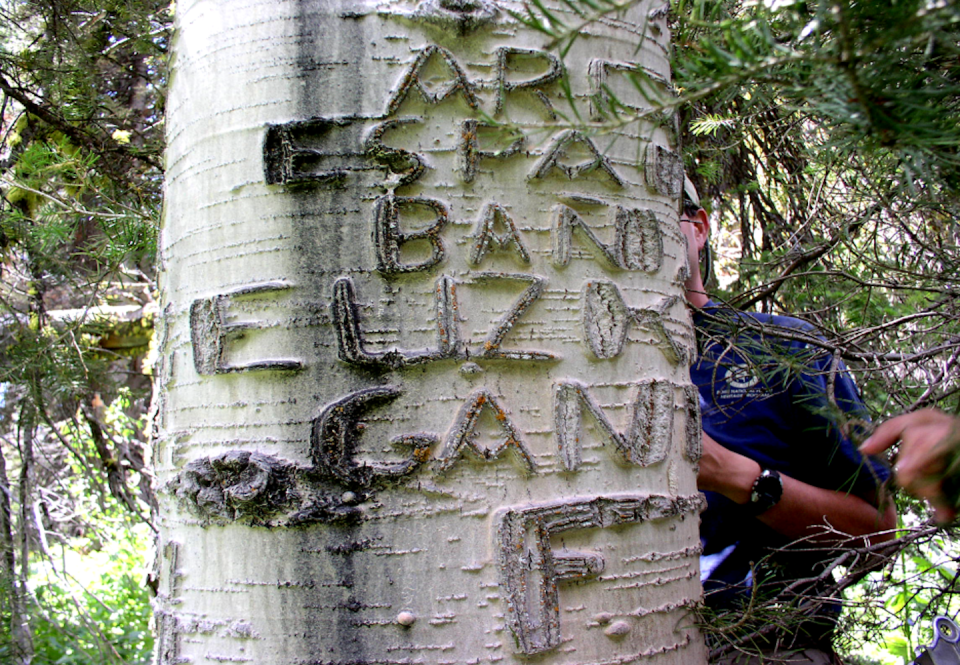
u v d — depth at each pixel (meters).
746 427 1.65
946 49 0.67
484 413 0.96
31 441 2.39
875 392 1.66
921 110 0.59
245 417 0.99
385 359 0.95
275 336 0.99
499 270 0.99
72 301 2.88
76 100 2.21
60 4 2.16
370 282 0.97
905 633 1.37
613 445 1.00
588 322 1.01
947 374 1.27
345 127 0.99
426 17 0.99
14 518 2.52
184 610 1.01
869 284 1.40
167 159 1.18
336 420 0.95
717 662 1.32
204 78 1.08
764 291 1.83
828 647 1.52
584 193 1.04
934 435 0.79
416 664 0.91
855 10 0.60
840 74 0.60
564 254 1.01
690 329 1.18
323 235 0.98
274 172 1.00
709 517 1.66
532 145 1.01
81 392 2.34
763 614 1.27
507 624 0.92
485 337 0.97
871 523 1.54
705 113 1.52
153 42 2.33
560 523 0.96
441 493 0.94
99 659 2.74
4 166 2.34
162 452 1.11
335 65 1.00
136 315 3.19
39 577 3.48
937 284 1.46
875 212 1.44
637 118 0.69
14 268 2.45
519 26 1.02
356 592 0.93
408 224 0.98
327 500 0.94
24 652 2.24
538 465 0.97
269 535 0.96
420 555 0.93
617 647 0.97
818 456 1.61
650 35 1.12
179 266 1.10
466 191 0.99
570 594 0.96
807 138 1.61
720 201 2.30
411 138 0.99
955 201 1.08
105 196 2.04
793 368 1.27
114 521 3.55
